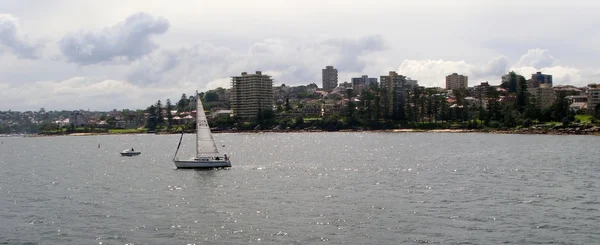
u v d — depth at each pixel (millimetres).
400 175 104938
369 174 107688
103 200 79375
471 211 66875
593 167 111750
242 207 71875
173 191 87375
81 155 194250
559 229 57781
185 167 121188
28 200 80625
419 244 52938
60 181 105438
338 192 83625
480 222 61125
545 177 97438
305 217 64812
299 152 181250
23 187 96438
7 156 197625
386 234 56531
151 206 73812
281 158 155000
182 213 68500
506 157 140875
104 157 178375
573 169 109000
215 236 56750
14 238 57281
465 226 59406
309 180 99188
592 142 195625
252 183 95500
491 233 56406
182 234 57719
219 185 93438
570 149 163750
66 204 76312
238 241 54781
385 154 162625
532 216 63812
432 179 97625
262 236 56438
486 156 145625
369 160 142375
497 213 65625
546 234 55875
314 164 132625
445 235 55844
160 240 55594
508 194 79062
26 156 195875
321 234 56875
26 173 124562
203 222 63062
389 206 70938
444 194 80000
